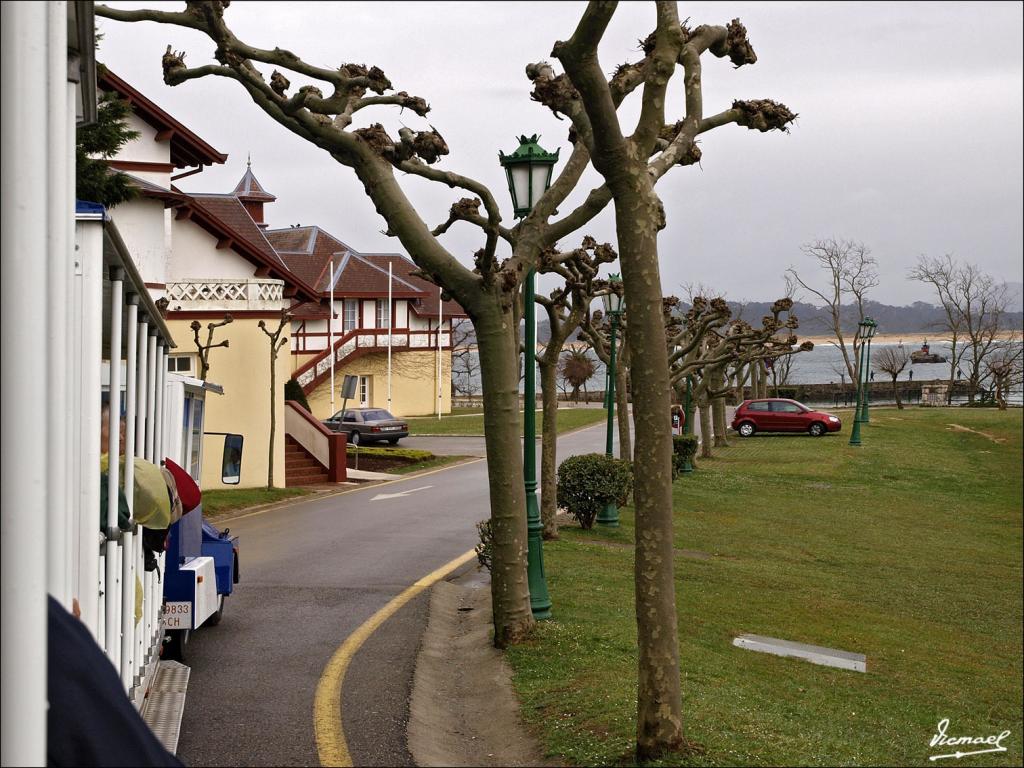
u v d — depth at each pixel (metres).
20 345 3.07
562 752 7.16
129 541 6.46
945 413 63.06
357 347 59.94
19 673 3.04
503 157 12.23
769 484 31.91
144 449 7.20
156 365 7.84
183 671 8.58
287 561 16.36
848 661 11.93
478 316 10.38
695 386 39.66
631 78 10.16
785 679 10.55
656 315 6.95
